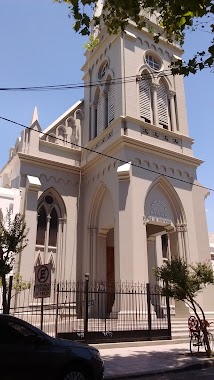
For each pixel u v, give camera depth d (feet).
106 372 32.73
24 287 53.31
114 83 78.59
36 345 23.70
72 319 62.44
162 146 75.00
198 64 29.94
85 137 86.07
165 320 59.67
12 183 77.30
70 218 77.41
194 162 78.02
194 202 75.46
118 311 58.85
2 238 38.86
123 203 65.16
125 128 71.51
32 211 71.00
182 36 35.65
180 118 82.69
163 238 85.87
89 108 87.76
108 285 70.44
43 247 73.05
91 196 76.79
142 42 83.15
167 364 36.86
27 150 77.05
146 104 78.38
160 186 72.69
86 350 25.58
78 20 30.71
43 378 23.09
